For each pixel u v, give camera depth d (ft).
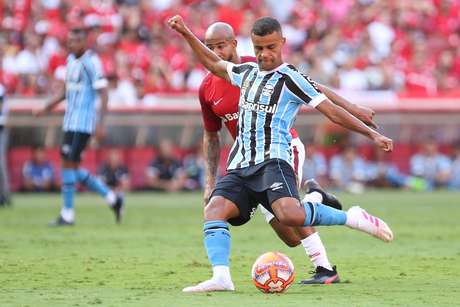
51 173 245.86
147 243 119.96
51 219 162.81
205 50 77.05
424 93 275.18
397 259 100.94
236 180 75.46
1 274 87.81
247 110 75.00
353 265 95.30
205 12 295.48
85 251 109.60
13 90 253.65
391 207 191.83
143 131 252.01
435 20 319.68
